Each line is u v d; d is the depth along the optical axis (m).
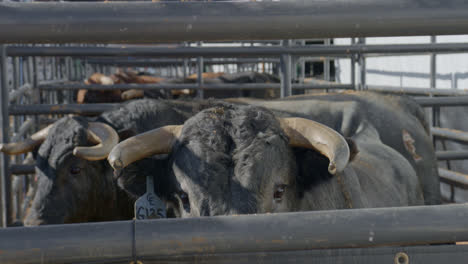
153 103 4.33
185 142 2.46
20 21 1.22
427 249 1.23
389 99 5.13
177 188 2.45
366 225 1.17
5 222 4.89
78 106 5.35
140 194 2.75
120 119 4.28
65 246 1.12
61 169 4.12
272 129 2.53
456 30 1.27
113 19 1.24
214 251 1.17
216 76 12.43
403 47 5.70
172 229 1.16
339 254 1.26
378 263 1.25
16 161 6.46
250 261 1.26
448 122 7.25
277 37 1.29
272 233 1.17
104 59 15.62
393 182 3.88
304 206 2.73
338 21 1.26
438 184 4.82
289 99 4.84
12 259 1.11
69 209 4.14
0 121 4.95
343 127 4.41
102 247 1.14
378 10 1.26
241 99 4.76
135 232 1.15
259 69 17.92
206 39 1.29
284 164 2.47
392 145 4.64
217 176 2.30
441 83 7.98
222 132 2.48
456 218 1.17
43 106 5.15
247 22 1.26
